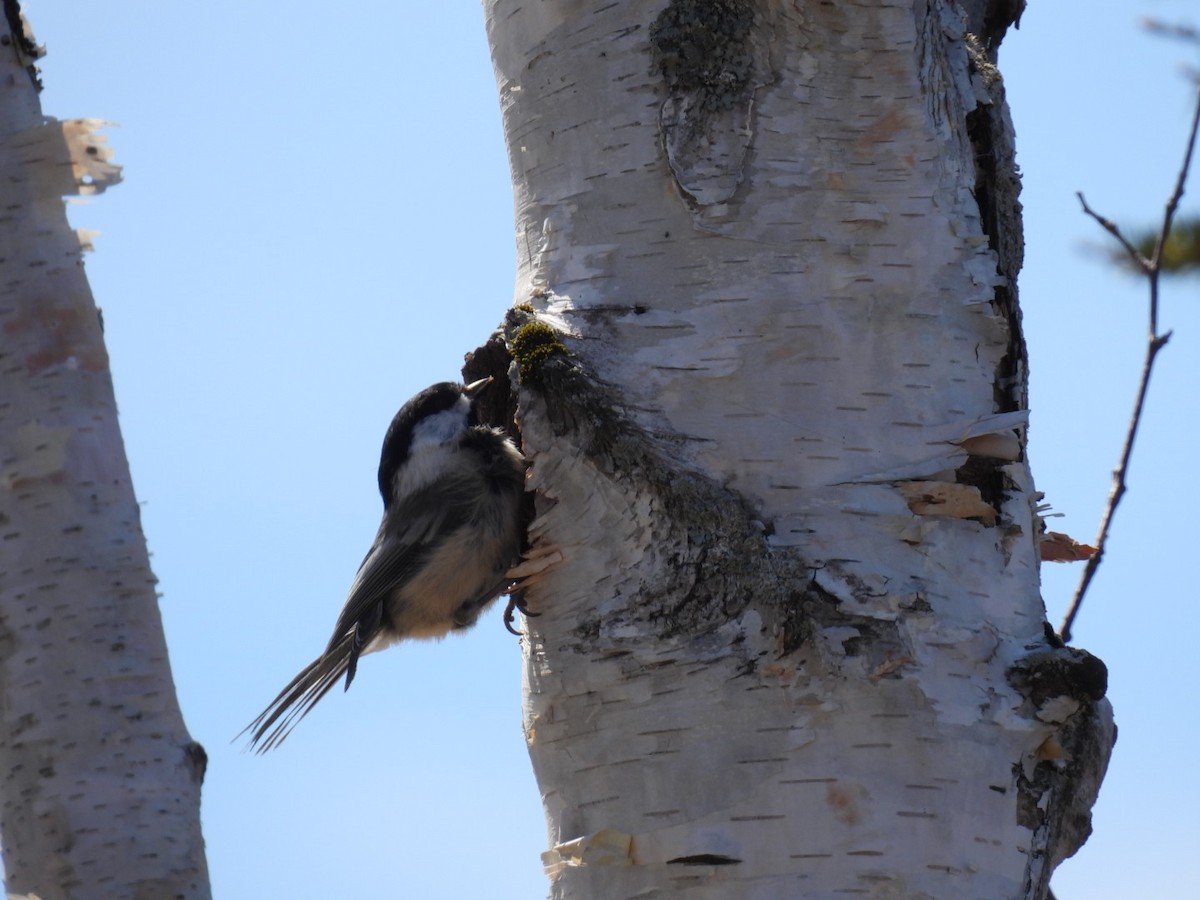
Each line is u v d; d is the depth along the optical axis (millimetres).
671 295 7254
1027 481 7223
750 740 6418
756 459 6875
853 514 6770
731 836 6332
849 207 7211
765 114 7277
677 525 6832
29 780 6312
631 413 7102
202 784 6562
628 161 7453
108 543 6668
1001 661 6652
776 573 6570
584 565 7109
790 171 7234
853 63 7375
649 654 6715
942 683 6492
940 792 6316
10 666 6465
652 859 6492
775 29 7348
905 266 7184
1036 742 6547
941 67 7543
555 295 7637
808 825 6258
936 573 6727
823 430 6902
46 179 7020
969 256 7328
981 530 6922
